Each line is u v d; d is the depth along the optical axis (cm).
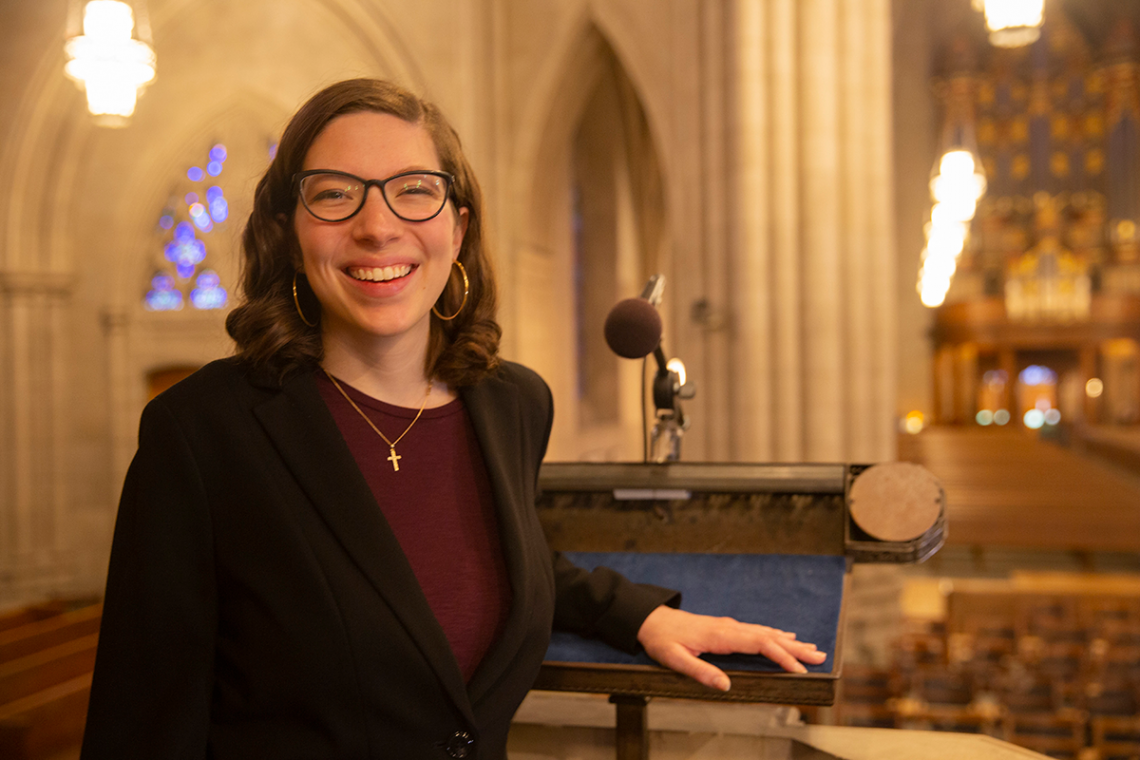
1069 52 2189
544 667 140
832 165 824
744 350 827
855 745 198
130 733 105
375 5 998
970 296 2269
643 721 150
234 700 109
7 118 1049
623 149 1384
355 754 108
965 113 2162
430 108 123
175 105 1102
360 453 119
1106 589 1092
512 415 134
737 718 213
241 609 109
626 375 1436
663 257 1509
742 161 823
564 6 979
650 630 141
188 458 108
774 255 827
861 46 829
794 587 162
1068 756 626
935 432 2188
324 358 122
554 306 1191
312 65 1058
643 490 183
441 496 122
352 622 107
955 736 200
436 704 111
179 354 1138
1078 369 2384
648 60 937
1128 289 2184
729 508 180
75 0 694
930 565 1459
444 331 133
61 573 1123
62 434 1126
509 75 1005
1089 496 1484
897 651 837
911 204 2192
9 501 1091
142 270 1142
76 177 1114
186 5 1079
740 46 821
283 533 108
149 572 105
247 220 124
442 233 117
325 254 113
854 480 177
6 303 1081
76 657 680
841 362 839
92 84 685
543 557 131
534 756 212
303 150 117
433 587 117
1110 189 2188
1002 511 1420
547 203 1070
